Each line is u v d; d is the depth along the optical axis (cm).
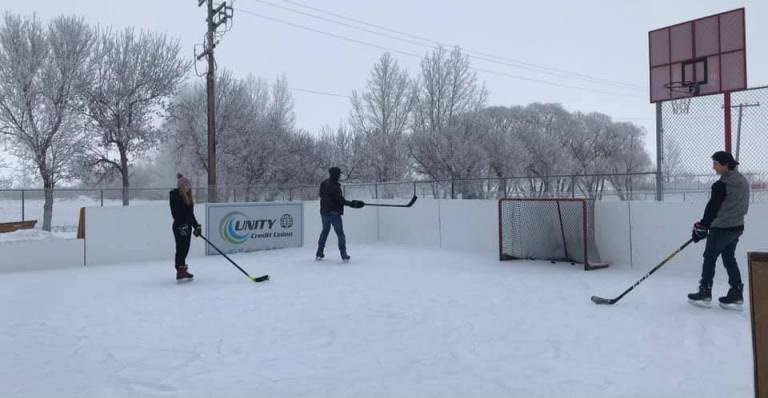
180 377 358
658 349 407
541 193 1157
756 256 230
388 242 1288
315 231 1231
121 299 632
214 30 1861
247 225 1111
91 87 2247
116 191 1341
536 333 458
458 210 1134
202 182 2752
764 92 735
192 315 544
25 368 381
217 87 2727
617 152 5131
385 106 3422
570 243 879
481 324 493
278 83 3572
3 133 2038
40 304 606
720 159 529
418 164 3281
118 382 350
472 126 3328
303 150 2995
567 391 324
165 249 1037
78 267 926
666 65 906
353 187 1527
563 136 4791
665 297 601
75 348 430
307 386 338
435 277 770
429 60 3444
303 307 576
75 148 2152
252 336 461
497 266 877
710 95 789
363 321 510
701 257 740
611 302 565
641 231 813
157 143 2411
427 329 478
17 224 1155
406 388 333
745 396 312
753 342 232
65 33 2178
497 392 324
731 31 827
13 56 2045
